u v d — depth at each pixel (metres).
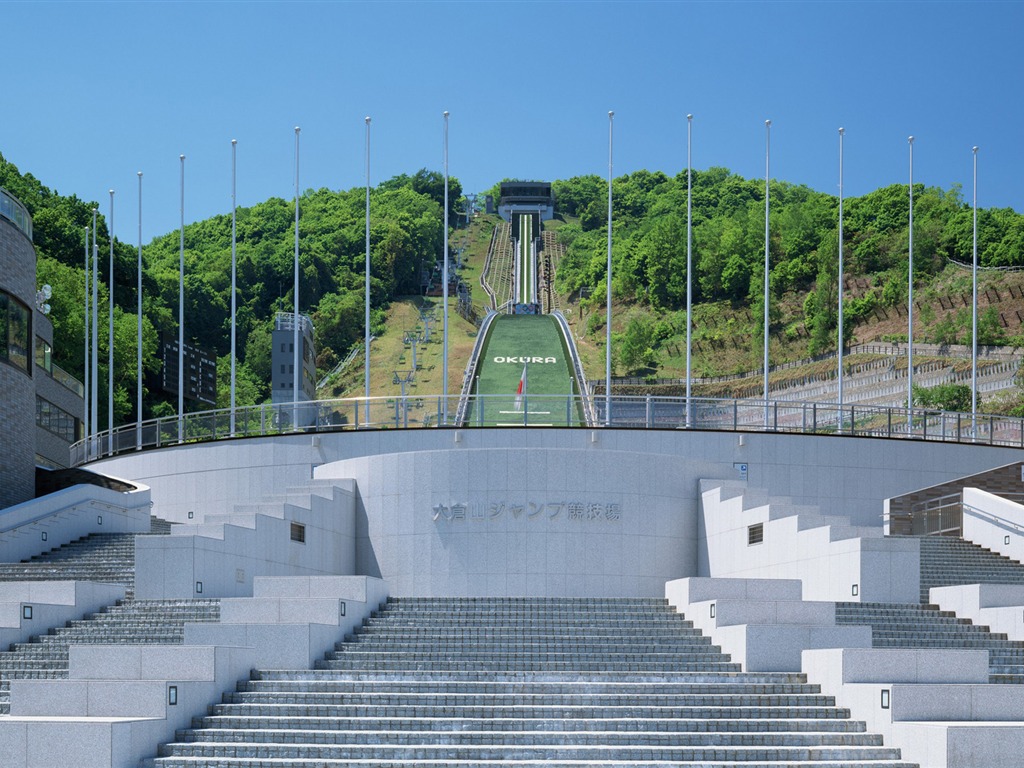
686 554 37.03
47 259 95.44
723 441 42.62
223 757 20.22
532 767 19.67
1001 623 27.59
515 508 35.94
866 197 178.38
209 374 111.00
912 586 30.08
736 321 177.75
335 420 43.91
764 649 24.25
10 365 40.78
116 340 96.00
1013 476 38.81
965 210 163.50
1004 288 151.00
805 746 20.73
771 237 183.38
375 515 37.44
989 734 19.58
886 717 21.05
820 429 43.69
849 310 162.12
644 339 171.25
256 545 32.97
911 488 43.62
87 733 19.27
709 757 20.22
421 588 36.25
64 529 36.31
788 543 32.88
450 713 21.77
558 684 22.73
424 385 160.38
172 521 45.53
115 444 48.53
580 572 35.75
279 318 91.81
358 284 190.62
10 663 24.77
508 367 129.50
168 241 192.00
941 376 140.75
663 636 26.45
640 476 36.66
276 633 24.17
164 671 22.28
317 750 20.25
